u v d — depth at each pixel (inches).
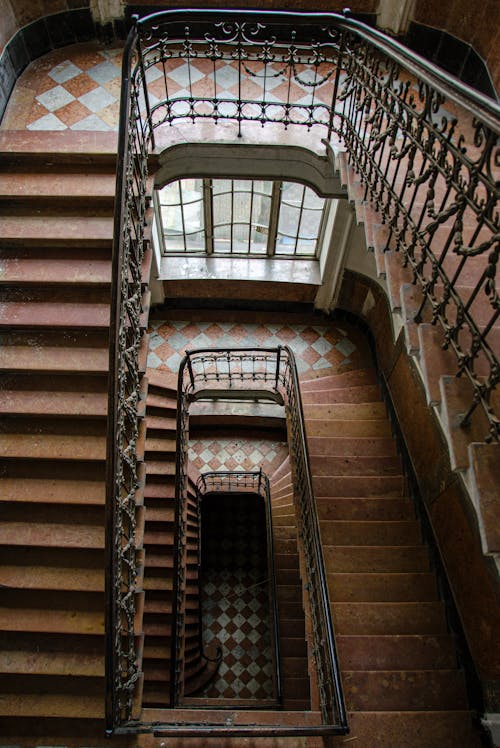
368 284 308.0
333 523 233.5
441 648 189.9
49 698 145.4
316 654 170.1
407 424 257.9
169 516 280.8
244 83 245.6
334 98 199.3
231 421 355.9
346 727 132.3
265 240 327.9
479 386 105.0
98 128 215.6
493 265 97.6
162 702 240.2
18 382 169.8
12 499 159.5
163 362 329.4
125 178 142.6
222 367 327.6
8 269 178.9
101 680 147.9
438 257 151.8
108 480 126.0
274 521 362.0
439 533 213.2
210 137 222.2
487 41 222.4
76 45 252.4
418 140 131.0
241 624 411.2
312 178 240.4
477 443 105.7
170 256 334.0
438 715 165.0
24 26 233.0
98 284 176.1
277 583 338.3
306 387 315.9
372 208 173.9
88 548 156.8
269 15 171.0
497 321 132.4
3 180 193.9
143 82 191.5
